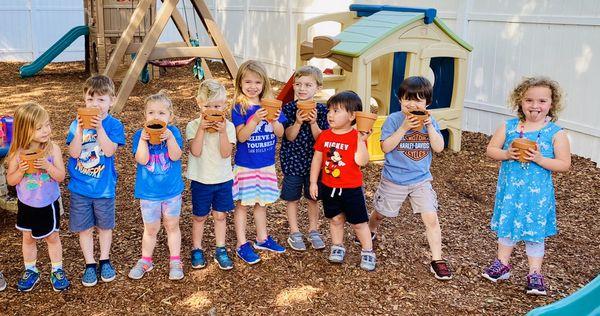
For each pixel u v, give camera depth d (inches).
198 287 146.9
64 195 205.8
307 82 156.0
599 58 239.8
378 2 355.6
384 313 136.7
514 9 277.4
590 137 248.1
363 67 233.8
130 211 193.0
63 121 306.8
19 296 141.0
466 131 308.8
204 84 144.6
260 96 157.6
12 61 559.2
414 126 146.2
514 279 154.0
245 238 162.6
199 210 151.9
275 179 161.2
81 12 591.2
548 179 142.9
